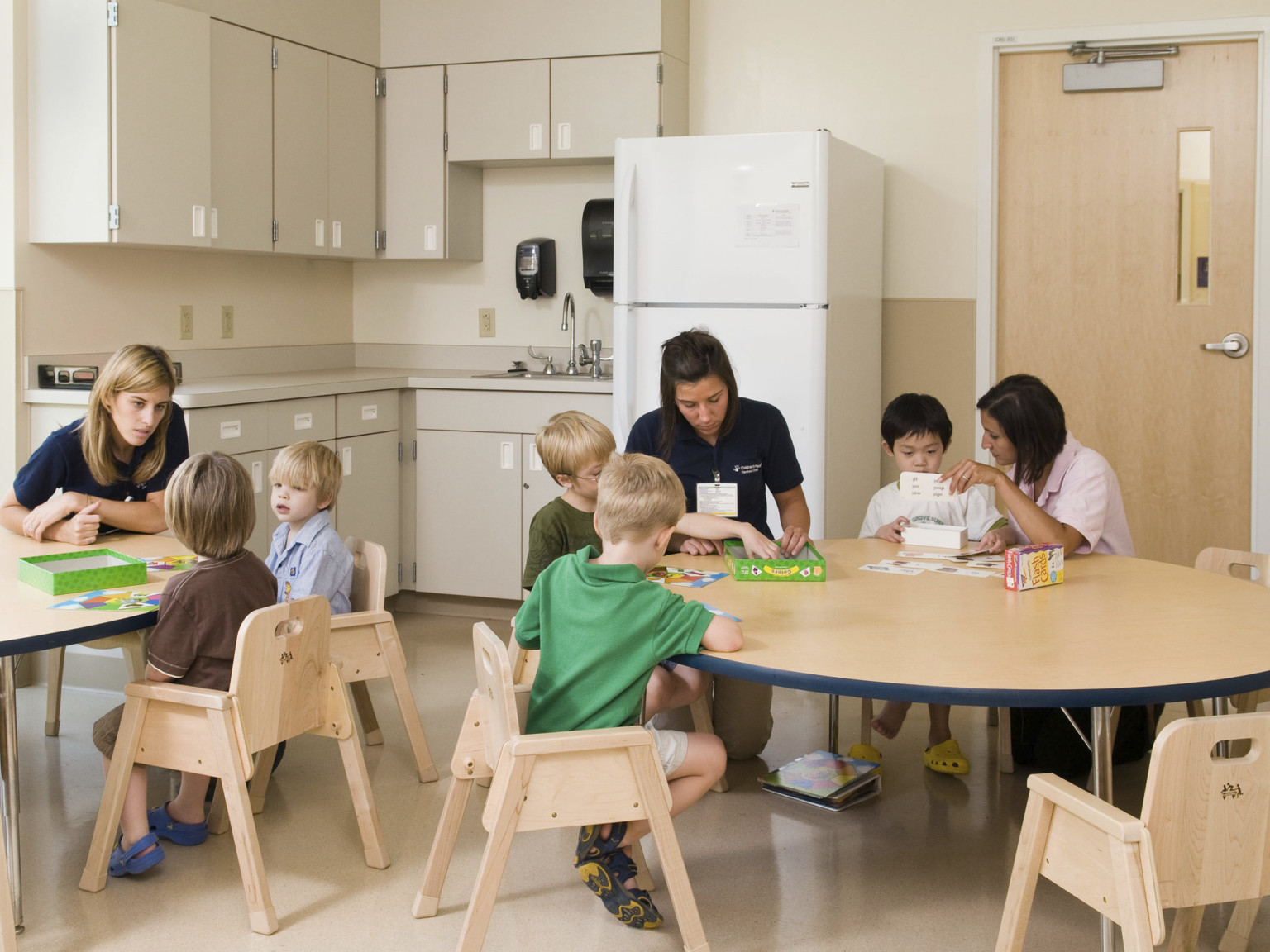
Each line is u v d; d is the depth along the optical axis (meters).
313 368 4.94
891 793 2.79
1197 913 1.77
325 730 2.35
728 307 3.79
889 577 2.33
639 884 2.25
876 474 4.43
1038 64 4.32
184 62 3.70
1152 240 4.27
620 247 3.88
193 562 2.43
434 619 4.54
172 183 3.68
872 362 4.33
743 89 4.59
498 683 1.82
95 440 2.65
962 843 2.51
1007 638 1.87
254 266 4.58
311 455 2.69
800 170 3.68
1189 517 4.33
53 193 3.54
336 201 4.52
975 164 4.36
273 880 2.32
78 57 3.48
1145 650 1.79
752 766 2.97
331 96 4.46
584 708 1.88
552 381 4.32
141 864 2.29
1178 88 4.19
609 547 2.03
